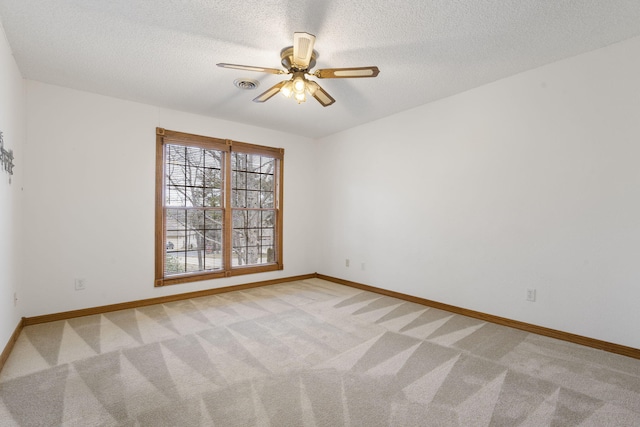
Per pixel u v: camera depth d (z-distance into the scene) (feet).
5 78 7.68
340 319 10.69
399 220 13.51
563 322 9.00
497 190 10.39
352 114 13.74
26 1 6.46
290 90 8.41
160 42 8.05
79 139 10.99
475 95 10.94
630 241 7.92
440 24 7.29
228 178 14.55
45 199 10.36
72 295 10.82
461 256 11.35
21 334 9.23
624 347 7.98
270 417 5.51
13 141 8.61
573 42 8.07
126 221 11.90
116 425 5.28
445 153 11.84
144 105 12.33
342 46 8.22
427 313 11.43
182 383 6.60
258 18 7.07
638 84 7.80
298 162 17.26
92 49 8.37
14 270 8.80
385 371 7.17
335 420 5.45
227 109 13.02
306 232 17.61
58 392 6.23
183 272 13.46
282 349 8.29
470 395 6.23
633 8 6.68
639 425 5.37
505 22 7.21
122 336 9.11
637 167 7.82
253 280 15.40
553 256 9.20
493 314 10.47
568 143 8.91
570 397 6.16
